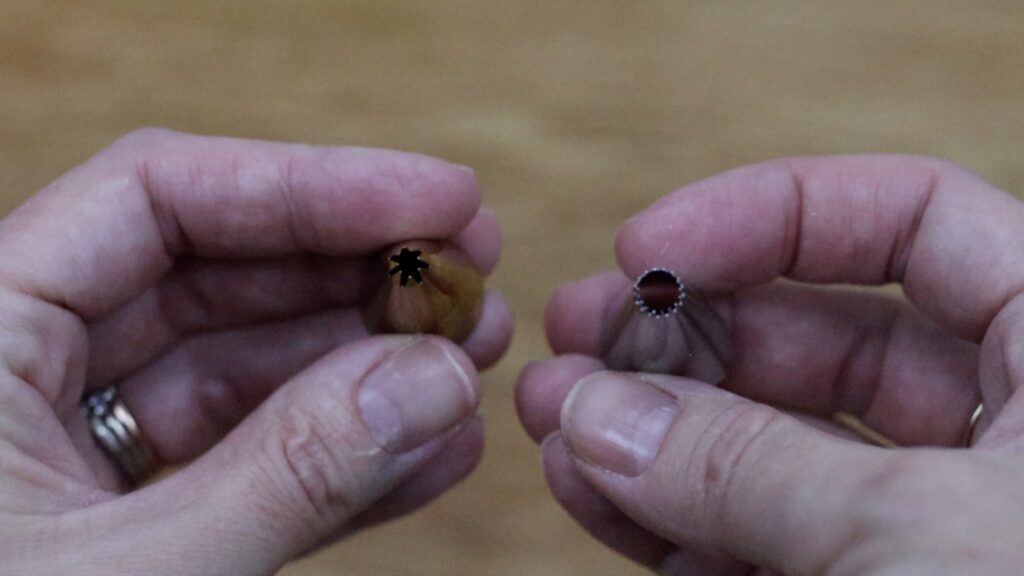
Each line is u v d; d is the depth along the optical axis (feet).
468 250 0.77
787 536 0.59
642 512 0.66
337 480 0.66
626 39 0.93
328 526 0.66
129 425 0.77
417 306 0.69
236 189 0.73
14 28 0.94
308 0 0.94
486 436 0.86
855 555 0.57
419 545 0.86
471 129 0.91
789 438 0.61
